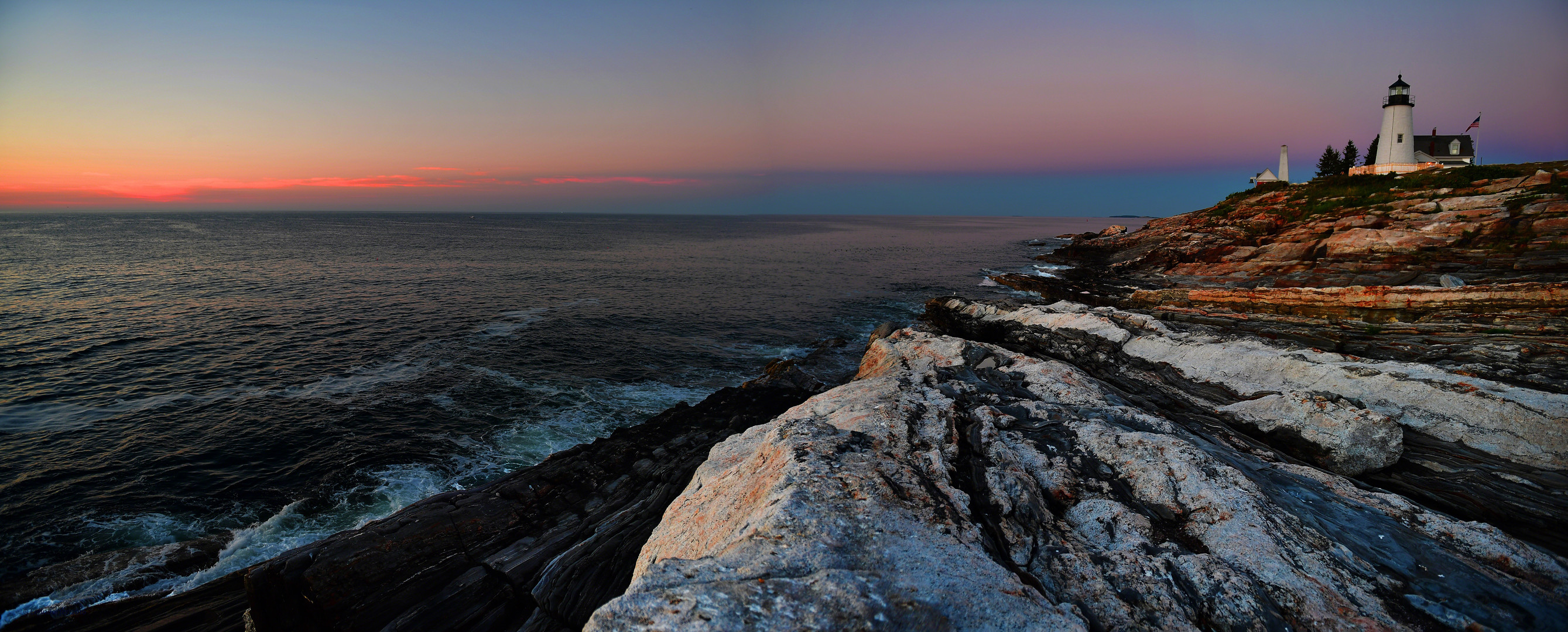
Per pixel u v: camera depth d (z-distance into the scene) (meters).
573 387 24.89
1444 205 36.84
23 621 11.42
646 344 32.31
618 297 46.56
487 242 104.25
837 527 6.93
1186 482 9.21
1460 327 22.89
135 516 15.05
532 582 10.06
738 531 7.34
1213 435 13.59
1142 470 9.79
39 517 14.86
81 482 16.44
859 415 11.54
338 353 28.56
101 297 41.19
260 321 34.44
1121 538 8.10
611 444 17.02
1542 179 36.38
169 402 21.98
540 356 29.05
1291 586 6.86
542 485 13.91
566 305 42.22
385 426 20.36
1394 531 8.30
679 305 43.38
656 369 27.88
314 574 9.88
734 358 30.22
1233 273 41.72
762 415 19.61
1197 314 29.33
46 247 80.94
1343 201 44.91
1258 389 16.91
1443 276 28.67
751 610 5.32
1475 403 13.34
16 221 190.25
